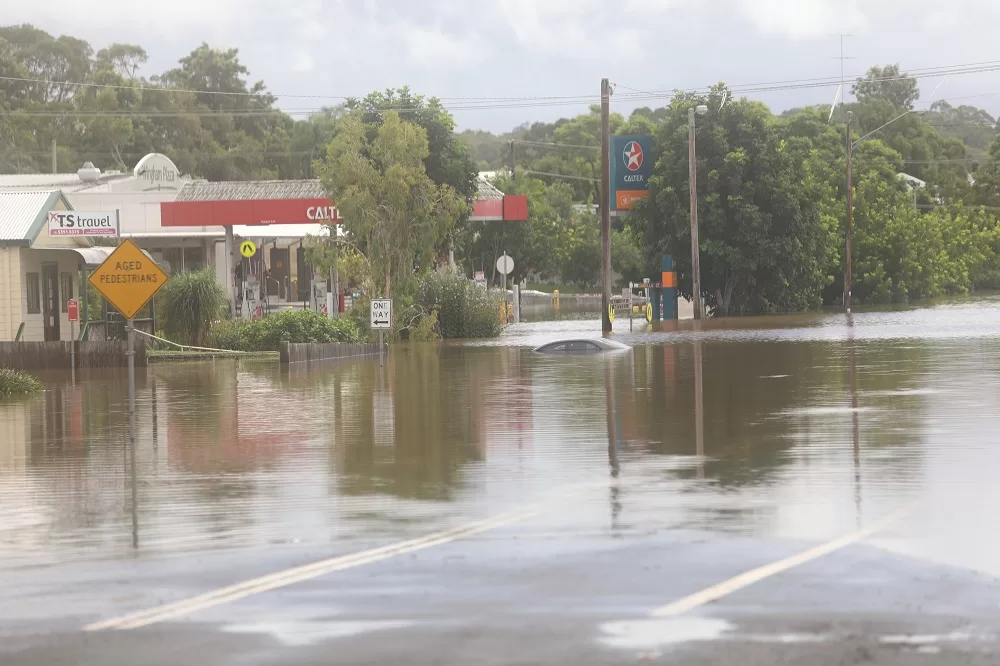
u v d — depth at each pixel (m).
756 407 33.00
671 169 107.31
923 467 21.92
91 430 31.77
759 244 105.69
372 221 77.56
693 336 71.88
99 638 12.31
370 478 22.41
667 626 12.23
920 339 63.44
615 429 28.94
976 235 173.75
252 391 42.66
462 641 11.91
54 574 15.20
